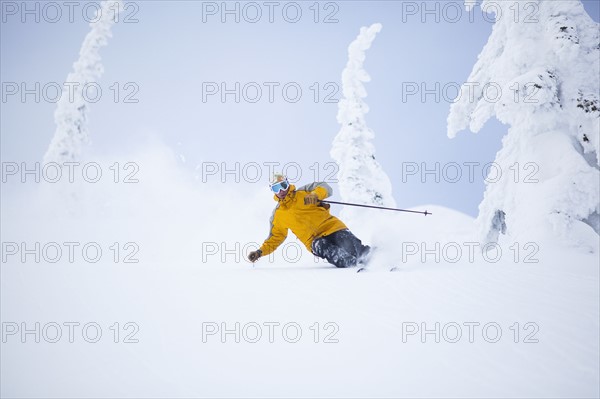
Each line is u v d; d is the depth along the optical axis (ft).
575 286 14.88
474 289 14.42
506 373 8.96
